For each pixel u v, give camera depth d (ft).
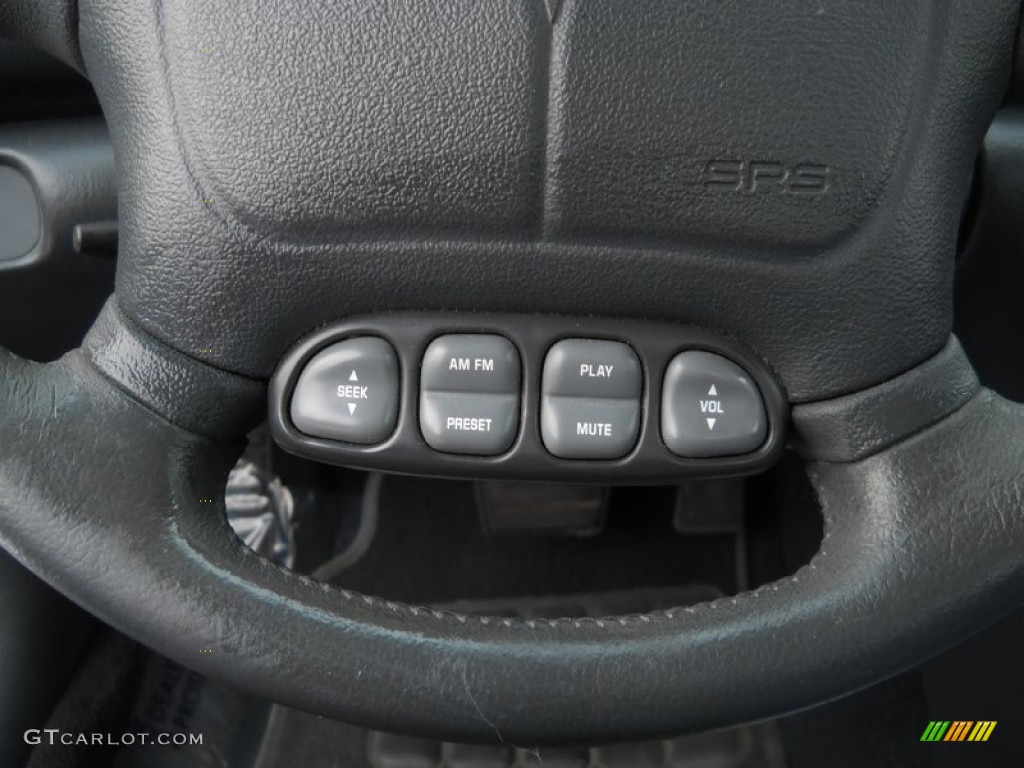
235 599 1.93
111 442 2.06
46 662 3.26
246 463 4.10
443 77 2.01
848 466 2.15
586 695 1.87
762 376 2.18
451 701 1.87
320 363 2.15
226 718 3.96
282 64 2.03
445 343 2.13
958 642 2.02
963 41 2.11
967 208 2.82
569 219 2.06
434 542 4.46
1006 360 3.13
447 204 2.05
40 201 3.16
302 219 2.06
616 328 2.15
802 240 2.07
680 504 4.50
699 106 2.02
